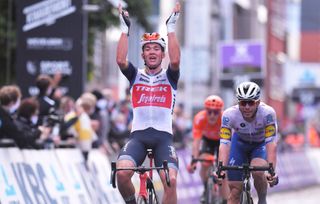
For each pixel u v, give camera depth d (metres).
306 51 124.62
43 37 26.11
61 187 18.36
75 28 26.05
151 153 14.27
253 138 16.20
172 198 13.58
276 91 105.69
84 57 26.11
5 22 36.84
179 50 14.09
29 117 18.38
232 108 15.93
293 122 75.94
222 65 53.84
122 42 14.24
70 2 26.02
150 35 14.23
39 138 18.98
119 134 26.64
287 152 37.88
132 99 14.30
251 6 100.81
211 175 20.78
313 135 59.38
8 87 18.19
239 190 16.16
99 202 20.52
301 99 85.31
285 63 106.12
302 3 123.88
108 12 39.31
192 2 82.38
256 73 52.72
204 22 83.00
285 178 36.75
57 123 20.50
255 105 15.09
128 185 13.66
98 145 23.67
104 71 64.44
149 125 14.11
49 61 26.09
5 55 37.22
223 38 90.56
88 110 21.03
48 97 20.59
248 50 52.78
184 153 27.25
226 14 91.25
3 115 17.20
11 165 16.39
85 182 19.88
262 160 16.09
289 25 124.50
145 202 13.78
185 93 77.94
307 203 29.45
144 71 14.41
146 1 41.69
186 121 39.62
